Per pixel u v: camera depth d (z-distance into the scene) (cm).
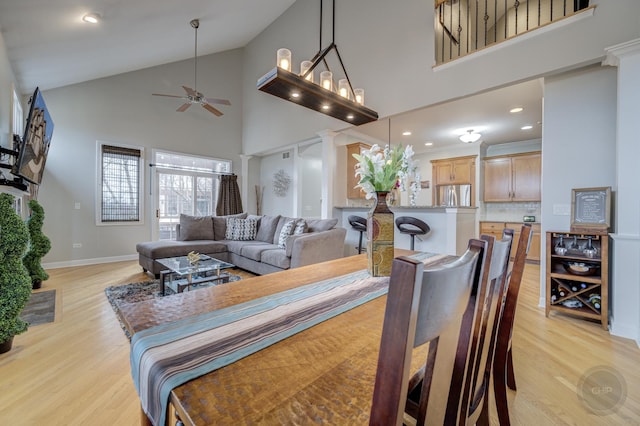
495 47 307
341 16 464
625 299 230
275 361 64
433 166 678
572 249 269
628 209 229
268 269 404
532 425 138
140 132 561
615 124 254
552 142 284
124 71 533
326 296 111
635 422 140
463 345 64
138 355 68
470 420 86
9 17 279
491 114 443
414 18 374
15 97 374
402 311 38
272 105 630
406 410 73
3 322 200
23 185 303
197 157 643
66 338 226
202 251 442
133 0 331
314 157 723
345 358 66
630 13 236
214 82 671
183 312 93
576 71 272
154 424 57
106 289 352
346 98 237
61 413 145
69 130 486
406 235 448
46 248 367
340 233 426
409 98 378
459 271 49
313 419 47
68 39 354
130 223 548
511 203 605
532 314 277
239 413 48
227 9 480
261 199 756
